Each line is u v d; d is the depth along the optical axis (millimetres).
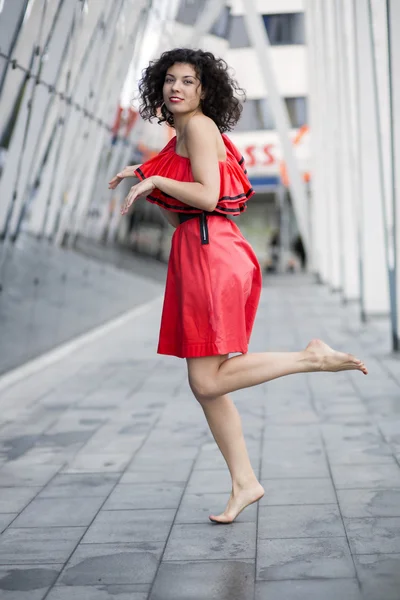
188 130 3596
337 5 16422
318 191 27891
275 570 3260
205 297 3617
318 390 7746
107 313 15195
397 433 5730
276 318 15945
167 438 5910
